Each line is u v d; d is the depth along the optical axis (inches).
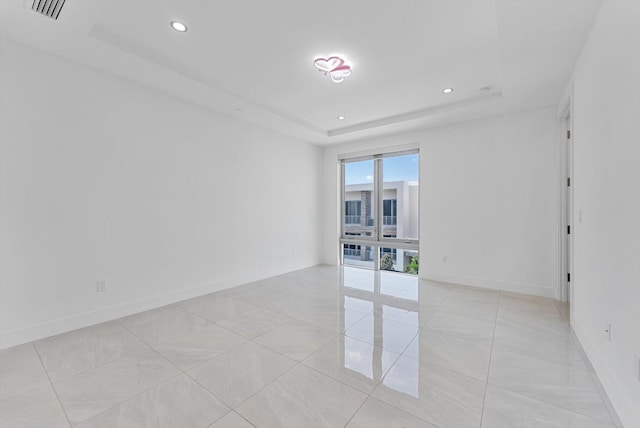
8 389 70.4
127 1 77.0
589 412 63.0
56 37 90.4
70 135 104.1
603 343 72.9
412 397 68.2
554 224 141.2
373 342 96.3
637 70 56.1
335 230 228.4
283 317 118.5
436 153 176.9
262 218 182.1
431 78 120.6
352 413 62.7
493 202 158.1
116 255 116.3
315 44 97.3
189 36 93.4
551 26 81.4
